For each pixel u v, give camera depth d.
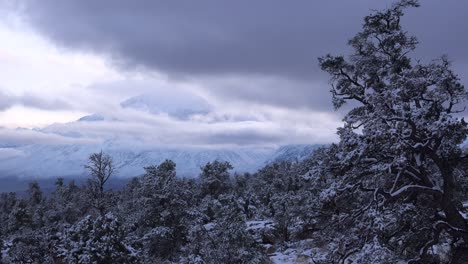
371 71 21.81
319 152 23.08
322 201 20.34
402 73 19.89
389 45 21.56
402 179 20.92
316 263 21.47
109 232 27.94
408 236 19.41
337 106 22.66
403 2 21.03
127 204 73.44
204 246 35.19
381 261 16.97
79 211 90.12
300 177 22.33
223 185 91.06
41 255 51.22
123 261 27.81
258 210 70.81
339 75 22.64
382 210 18.89
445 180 19.03
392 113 18.88
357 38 22.23
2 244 63.03
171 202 49.94
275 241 46.91
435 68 19.20
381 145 19.42
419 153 19.84
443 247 22.64
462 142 19.75
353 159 19.92
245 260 33.16
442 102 18.78
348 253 19.95
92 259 26.39
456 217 19.03
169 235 47.81
